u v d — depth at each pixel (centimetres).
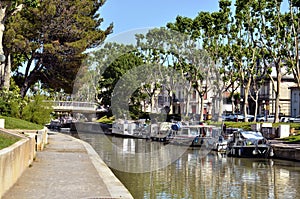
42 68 4175
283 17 4369
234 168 2817
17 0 2678
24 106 3884
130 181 1895
